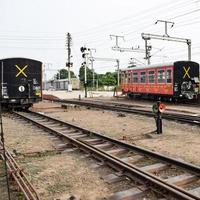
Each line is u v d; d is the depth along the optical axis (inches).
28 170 303.4
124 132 516.1
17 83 842.2
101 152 350.9
